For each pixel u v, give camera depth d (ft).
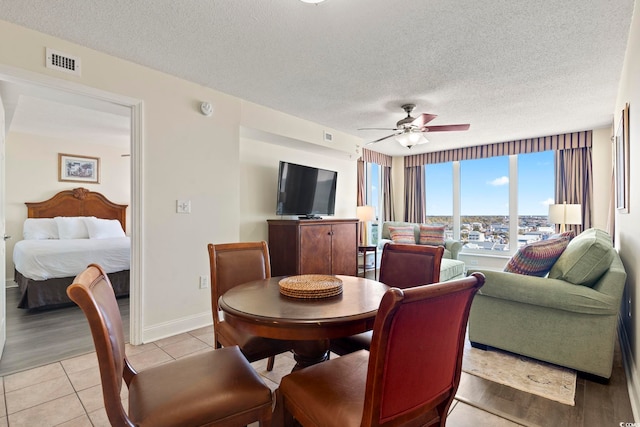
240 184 13.03
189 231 10.02
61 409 6.11
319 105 12.10
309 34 7.35
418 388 3.45
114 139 17.89
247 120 11.66
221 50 8.11
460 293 3.48
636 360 6.50
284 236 13.09
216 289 6.73
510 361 8.07
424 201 21.91
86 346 8.93
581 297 7.06
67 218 16.83
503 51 8.09
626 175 8.03
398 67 8.99
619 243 10.62
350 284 6.10
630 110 7.50
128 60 8.62
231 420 3.91
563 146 16.46
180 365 4.55
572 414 5.96
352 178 18.80
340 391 3.88
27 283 11.84
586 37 7.43
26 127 15.43
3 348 8.57
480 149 19.19
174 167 9.66
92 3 6.26
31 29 7.17
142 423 3.46
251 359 5.67
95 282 3.76
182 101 9.83
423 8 6.39
